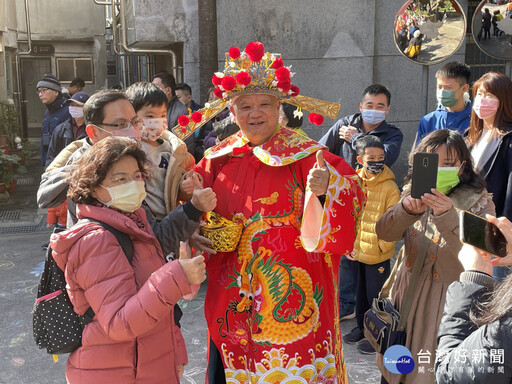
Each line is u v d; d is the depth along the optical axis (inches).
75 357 81.4
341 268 172.6
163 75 246.4
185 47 316.8
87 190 81.2
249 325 102.0
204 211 96.4
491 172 138.3
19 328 177.6
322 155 92.8
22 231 294.7
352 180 96.3
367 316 111.3
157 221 113.3
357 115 180.2
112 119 100.1
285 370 98.8
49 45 762.2
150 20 311.9
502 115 137.2
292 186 99.4
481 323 62.1
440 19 199.5
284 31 304.3
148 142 116.3
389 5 306.0
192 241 104.1
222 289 103.6
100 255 77.7
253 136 100.8
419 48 203.6
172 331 86.9
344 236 94.0
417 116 316.2
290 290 98.7
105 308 76.4
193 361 156.2
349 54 307.4
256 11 302.0
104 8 771.4
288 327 98.6
